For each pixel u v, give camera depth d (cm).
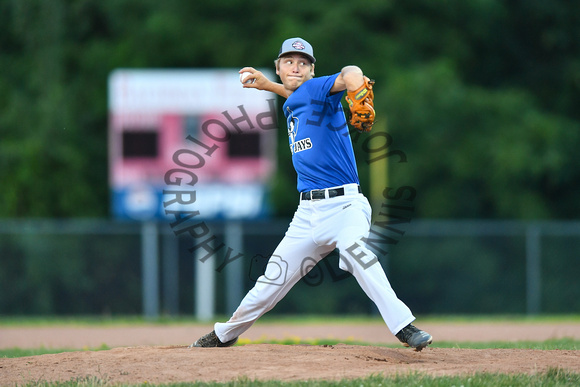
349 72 2089
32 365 2322
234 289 6494
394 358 2347
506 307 6775
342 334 4669
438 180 7769
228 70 7488
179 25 7788
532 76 8550
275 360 2245
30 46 7962
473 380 1988
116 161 5912
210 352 2339
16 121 7812
